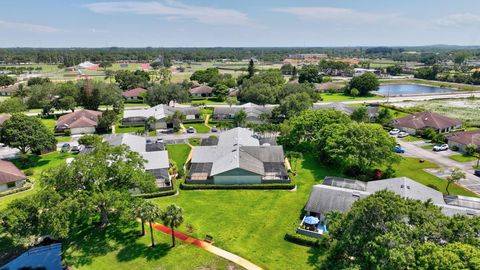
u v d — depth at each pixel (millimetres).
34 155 83188
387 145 65062
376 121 113562
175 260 42156
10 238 46750
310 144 83250
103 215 49344
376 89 177375
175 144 91750
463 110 133500
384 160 64062
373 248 29359
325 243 35500
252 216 52656
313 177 68062
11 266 43344
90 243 46281
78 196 43938
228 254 43156
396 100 160625
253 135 89125
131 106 149375
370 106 134000
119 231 48906
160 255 43219
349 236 31625
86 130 105500
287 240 45938
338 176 68188
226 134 88875
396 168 72062
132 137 85375
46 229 41656
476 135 84312
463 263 25141
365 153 63750
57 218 40625
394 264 27094
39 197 43031
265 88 138250
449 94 176625
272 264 41094
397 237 28656
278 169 67875
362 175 65938
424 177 67188
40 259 44750
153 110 118688
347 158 63250
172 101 152625
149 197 59531
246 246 44812
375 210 31500
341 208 49219
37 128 76375
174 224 43031
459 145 84875
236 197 59719
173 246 44906
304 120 82312
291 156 75625
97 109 134875
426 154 82125
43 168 74250
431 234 29922
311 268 39969
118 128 110188
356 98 167000
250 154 72562
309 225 48156
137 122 113062
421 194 51469
